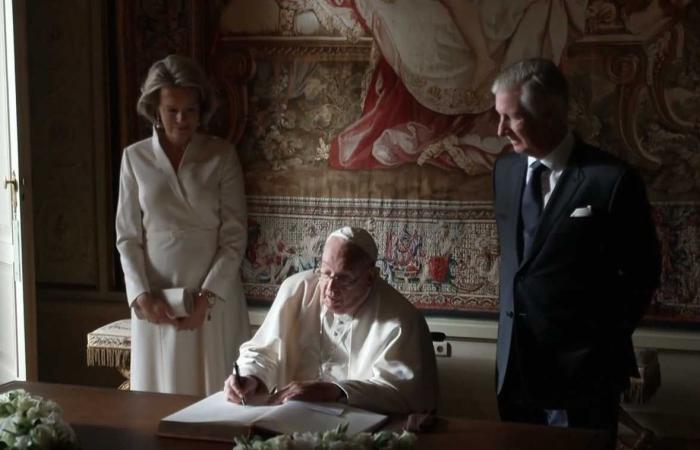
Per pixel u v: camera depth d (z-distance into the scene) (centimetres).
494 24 422
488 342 437
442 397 443
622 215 259
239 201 339
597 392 263
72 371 491
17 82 386
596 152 268
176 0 454
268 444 179
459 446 209
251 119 452
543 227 266
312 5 439
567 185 264
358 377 264
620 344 265
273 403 235
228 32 450
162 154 328
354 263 259
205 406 232
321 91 443
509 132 266
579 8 414
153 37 459
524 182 279
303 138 447
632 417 428
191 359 330
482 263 434
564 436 217
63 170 480
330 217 448
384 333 261
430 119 433
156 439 213
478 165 431
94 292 484
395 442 188
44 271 489
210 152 334
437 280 440
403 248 442
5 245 410
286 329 274
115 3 461
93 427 221
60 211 483
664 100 411
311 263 452
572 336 265
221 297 329
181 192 328
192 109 321
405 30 430
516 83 261
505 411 281
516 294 271
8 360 416
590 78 416
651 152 415
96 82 468
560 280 264
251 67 449
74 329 488
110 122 471
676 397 423
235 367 242
